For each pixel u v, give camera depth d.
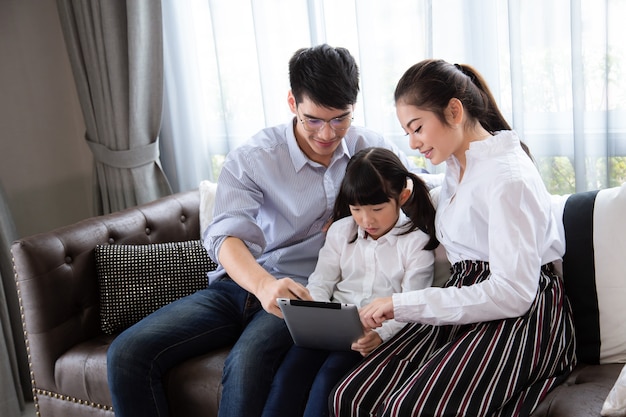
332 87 1.70
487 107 1.65
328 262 1.89
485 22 2.14
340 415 1.46
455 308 1.48
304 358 1.69
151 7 2.63
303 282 1.97
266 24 2.52
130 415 1.75
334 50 1.74
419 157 2.41
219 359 1.83
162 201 2.43
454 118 1.55
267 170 1.94
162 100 2.75
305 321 1.58
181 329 1.82
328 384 1.59
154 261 2.14
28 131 2.95
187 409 1.82
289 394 1.63
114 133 2.79
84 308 2.13
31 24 2.92
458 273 1.64
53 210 3.07
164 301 2.12
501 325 1.48
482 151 1.53
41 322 2.01
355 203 1.75
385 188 1.72
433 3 2.22
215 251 1.83
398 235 1.80
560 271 1.71
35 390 2.09
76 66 2.81
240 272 1.73
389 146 2.07
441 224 1.68
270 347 1.71
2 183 2.84
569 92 2.09
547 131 2.14
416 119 1.56
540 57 2.09
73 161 3.14
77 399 2.02
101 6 2.64
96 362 1.95
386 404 1.41
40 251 1.99
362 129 2.07
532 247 1.44
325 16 2.43
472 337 1.48
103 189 2.90
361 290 1.83
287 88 2.58
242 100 2.69
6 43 2.85
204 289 2.06
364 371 1.50
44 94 2.99
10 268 2.59
